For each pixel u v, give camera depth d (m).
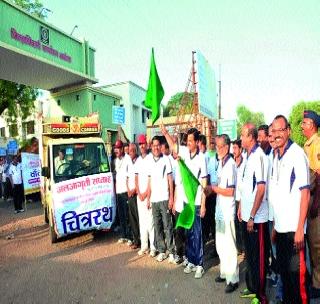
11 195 15.20
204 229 6.64
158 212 5.80
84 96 19.50
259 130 5.66
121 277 5.26
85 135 8.45
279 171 3.53
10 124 26.95
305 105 24.50
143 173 6.15
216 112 16.42
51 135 8.41
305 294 3.41
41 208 11.90
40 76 17.69
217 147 4.71
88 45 19.02
